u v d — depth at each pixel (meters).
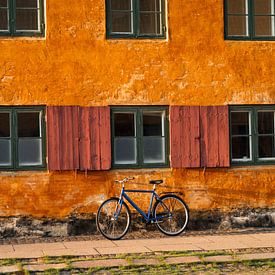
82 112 13.37
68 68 13.32
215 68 13.95
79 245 12.23
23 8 13.21
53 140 13.23
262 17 14.21
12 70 13.09
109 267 10.41
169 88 13.75
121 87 13.54
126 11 13.64
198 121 13.85
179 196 13.80
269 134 14.20
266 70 14.16
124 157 13.62
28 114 13.22
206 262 10.77
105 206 13.24
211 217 13.92
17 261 10.80
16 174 13.09
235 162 14.08
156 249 11.71
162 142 13.80
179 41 13.79
